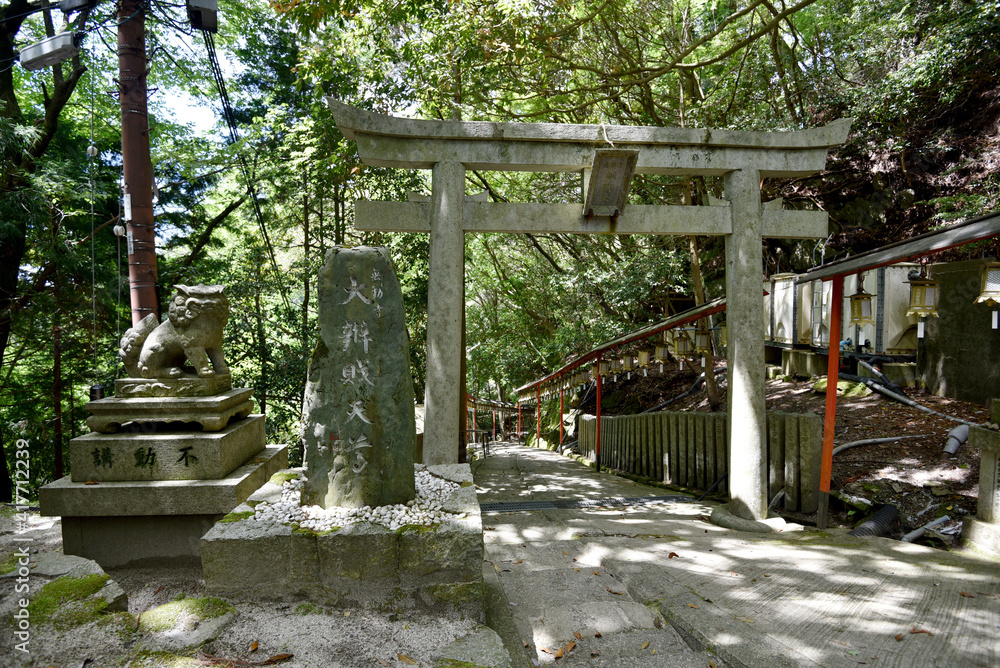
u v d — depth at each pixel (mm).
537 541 4746
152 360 3871
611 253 12320
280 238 13250
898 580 3611
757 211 5707
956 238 3961
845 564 3938
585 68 8445
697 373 12219
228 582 2881
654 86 11750
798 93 10164
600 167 5219
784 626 2969
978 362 6699
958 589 3449
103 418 3709
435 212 5555
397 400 3246
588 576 3871
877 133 9719
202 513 3580
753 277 5668
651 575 3717
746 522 5207
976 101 9211
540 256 14859
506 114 9234
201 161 11414
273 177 11227
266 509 3225
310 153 9320
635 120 9953
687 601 3277
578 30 8672
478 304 19609
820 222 5793
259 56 12117
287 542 2889
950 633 2871
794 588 3496
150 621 2686
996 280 4121
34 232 8883
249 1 11422
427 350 5590
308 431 3254
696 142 5594
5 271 8977
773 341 10227
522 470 9695
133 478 3627
